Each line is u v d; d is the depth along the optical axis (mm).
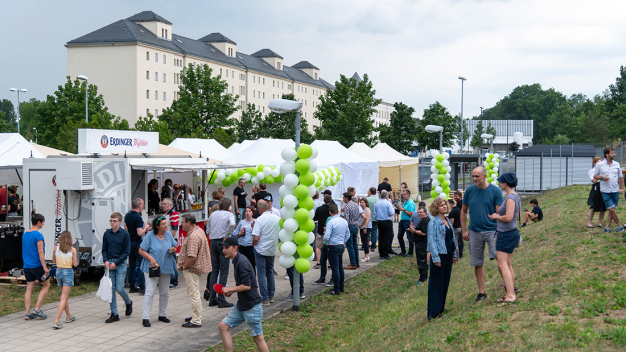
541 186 31703
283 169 9797
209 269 8828
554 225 13820
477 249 7672
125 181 11375
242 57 107438
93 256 11391
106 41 78312
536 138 151750
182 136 47812
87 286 11477
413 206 15695
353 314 9711
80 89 45312
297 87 120125
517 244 7297
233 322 6898
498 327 6188
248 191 19141
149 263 8766
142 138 13805
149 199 12812
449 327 6699
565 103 153250
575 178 32031
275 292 11312
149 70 80375
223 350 7613
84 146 11891
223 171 18172
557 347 5391
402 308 9195
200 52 92750
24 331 8414
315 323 9180
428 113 50500
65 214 11492
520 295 7531
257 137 56156
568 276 7973
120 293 9086
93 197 11383
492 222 7551
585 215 14297
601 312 6246
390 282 12555
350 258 13898
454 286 9938
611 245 9461
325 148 24922
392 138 48406
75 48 79625
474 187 7676
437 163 18078
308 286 11922
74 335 8250
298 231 9781
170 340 8078
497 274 9625
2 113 65938
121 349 7648
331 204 12195
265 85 109000
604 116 98562
